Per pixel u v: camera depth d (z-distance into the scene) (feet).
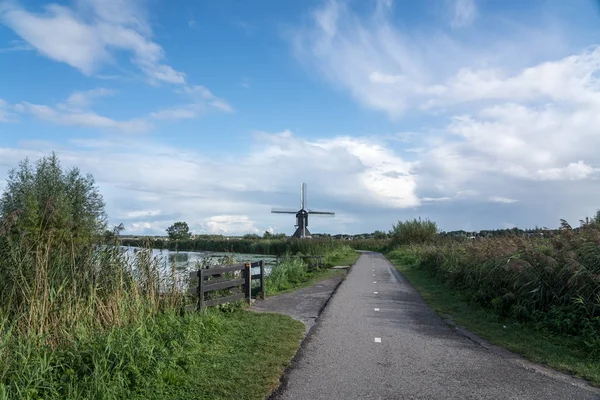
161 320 24.70
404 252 113.60
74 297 24.02
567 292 28.40
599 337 23.32
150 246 33.30
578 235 33.42
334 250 125.59
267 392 17.31
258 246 150.71
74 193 64.64
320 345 24.64
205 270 31.86
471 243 55.93
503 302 32.45
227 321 29.40
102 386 15.85
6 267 24.12
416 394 17.22
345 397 16.92
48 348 18.48
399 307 37.76
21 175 61.46
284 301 40.91
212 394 17.01
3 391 14.06
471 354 22.95
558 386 18.12
